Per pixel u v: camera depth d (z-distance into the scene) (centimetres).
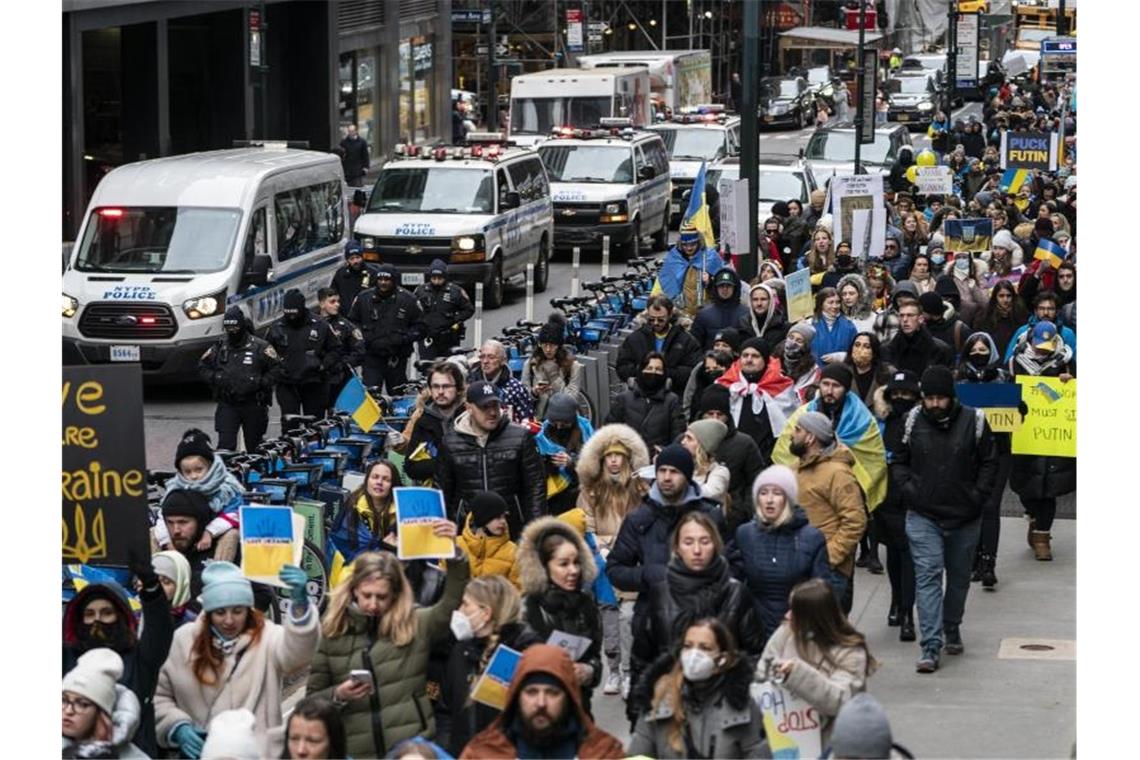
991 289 2988
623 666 1764
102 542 1380
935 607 1825
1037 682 1788
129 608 1326
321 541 2042
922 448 1819
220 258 3594
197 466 1652
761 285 2712
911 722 1662
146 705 1330
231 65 6881
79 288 3538
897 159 6469
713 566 1358
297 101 7550
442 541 1344
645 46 12406
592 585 1598
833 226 3534
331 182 4116
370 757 1285
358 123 8081
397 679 1293
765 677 1273
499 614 1320
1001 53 13738
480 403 1808
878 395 1933
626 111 7144
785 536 1519
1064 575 2219
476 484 1820
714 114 7019
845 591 1722
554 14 10694
